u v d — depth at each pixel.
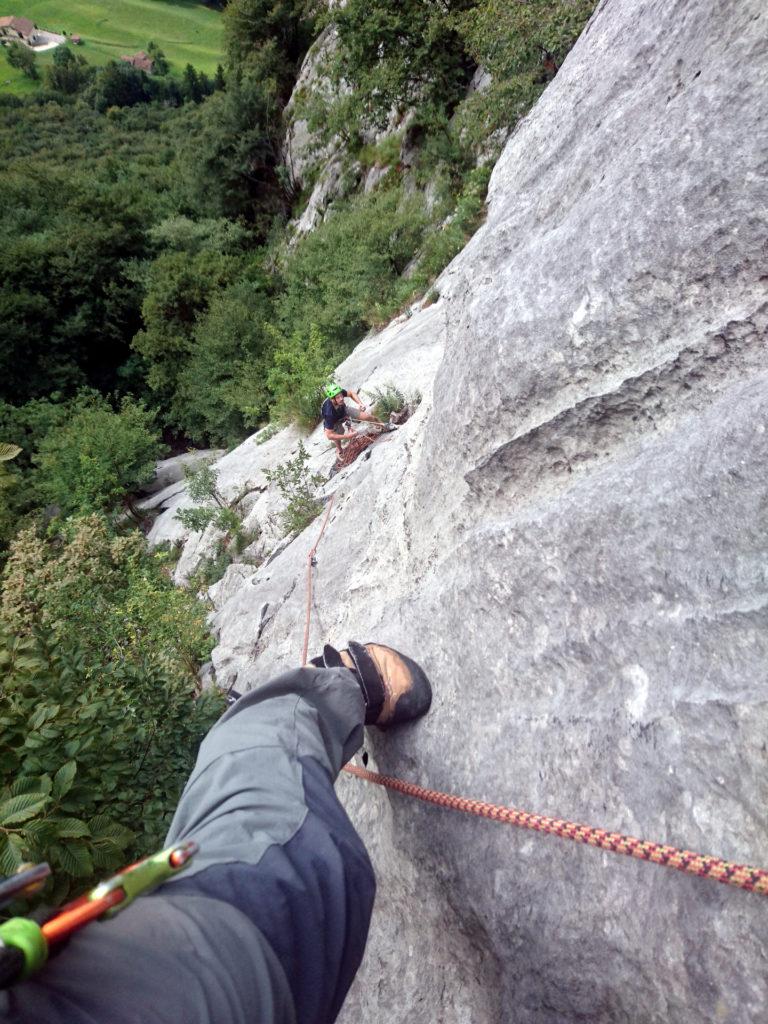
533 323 2.17
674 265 1.83
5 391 28.12
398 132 20.81
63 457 17.70
